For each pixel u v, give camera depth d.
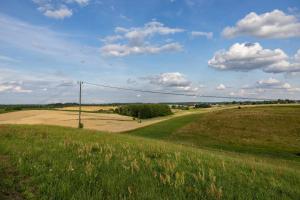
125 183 7.87
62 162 10.49
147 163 10.42
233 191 7.70
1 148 13.75
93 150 13.75
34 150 13.19
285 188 8.56
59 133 23.70
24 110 119.12
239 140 58.19
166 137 63.62
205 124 79.88
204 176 9.02
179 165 10.59
